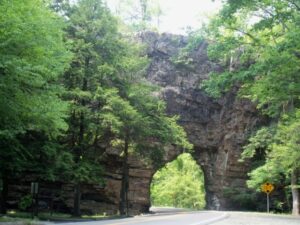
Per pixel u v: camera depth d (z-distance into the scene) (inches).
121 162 1644.9
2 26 598.9
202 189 2901.1
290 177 1694.1
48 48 682.8
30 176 1254.9
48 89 732.7
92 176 1041.5
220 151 1979.6
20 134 888.9
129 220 799.7
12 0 613.6
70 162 950.4
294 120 1211.2
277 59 661.9
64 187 1380.4
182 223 674.8
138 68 1149.7
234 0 752.3
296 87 685.3
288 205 1861.5
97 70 1028.5
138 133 1117.1
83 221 773.9
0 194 970.7
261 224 718.5
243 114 1951.3
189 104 1920.5
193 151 1921.8
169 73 1910.7
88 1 1079.0
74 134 1037.2
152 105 1146.0
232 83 761.6
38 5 707.4
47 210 1203.9
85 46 1011.3
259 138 1669.5
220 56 872.9
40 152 924.0
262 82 717.3
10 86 619.8
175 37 1940.2
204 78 1911.9
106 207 1583.4
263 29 756.0
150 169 1739.7
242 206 1961.1
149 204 1737.2
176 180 2856.8
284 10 719.7
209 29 914.7
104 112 1006.4
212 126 1955.0
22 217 823.1
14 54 636.7
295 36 643.5
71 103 972.6
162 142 1183.6
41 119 727.1
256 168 1820.9
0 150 880.9
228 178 1974.7
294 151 1350.9
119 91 1112.2
